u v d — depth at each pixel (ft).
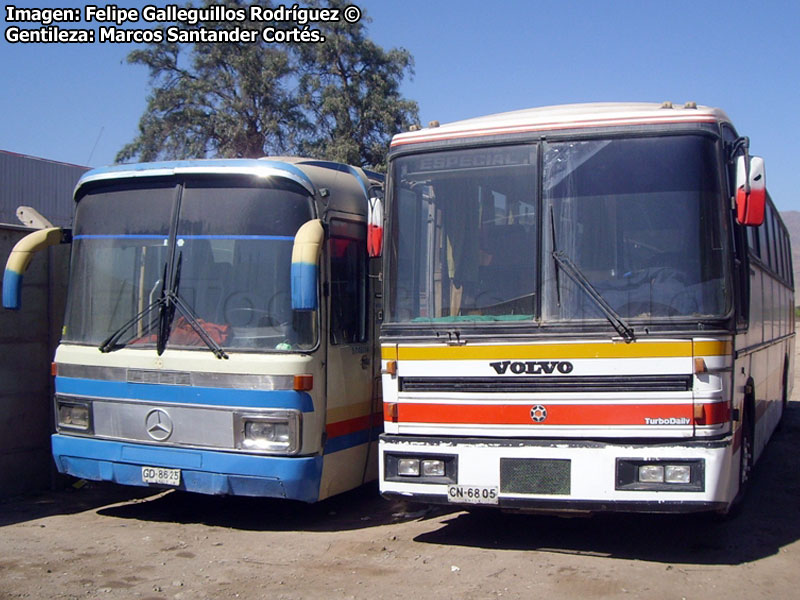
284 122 96.27
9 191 68.74
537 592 18.29
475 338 20.43
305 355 23.34
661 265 19.63
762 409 28.73
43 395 29.78
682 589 18.37
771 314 32.60
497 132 21.36
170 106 97.14
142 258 25.57
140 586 19.15
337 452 24.58
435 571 19.94
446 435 20.70
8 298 25.68
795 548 21.72
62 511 27.14
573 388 19.65
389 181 22.38
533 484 19.76
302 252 21.95
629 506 19.08
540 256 20.40
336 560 21.11
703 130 19.99
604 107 23.09
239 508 27.61
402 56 100.12
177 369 24.13
